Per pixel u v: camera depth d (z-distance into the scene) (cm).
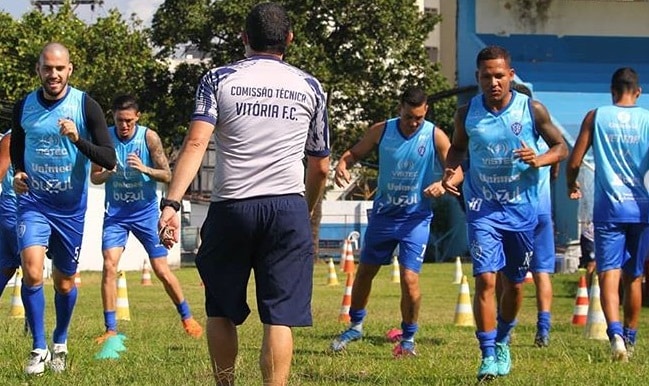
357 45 3491
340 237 4462
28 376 673
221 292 503
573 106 3747
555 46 3941
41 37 3478
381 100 3588
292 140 495
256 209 489
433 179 877
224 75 491
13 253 823
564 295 1836
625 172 823
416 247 863
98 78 3653
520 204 692
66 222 701
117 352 810
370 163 4066
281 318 488
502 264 686
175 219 477
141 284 2197
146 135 963
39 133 682
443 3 5869
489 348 670
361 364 755
